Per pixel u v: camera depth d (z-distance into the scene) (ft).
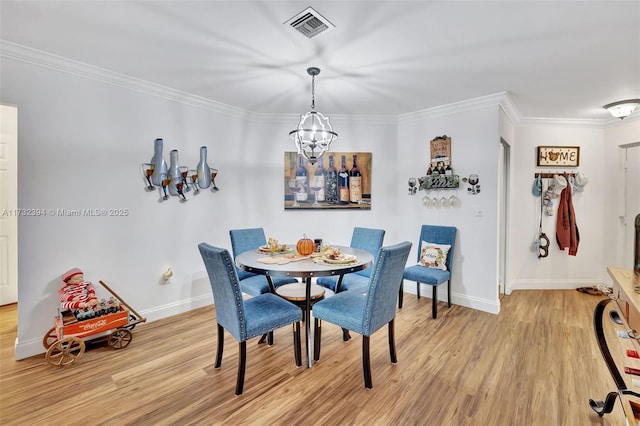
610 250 13.61
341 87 10.10
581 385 6.65
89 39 7.20
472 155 11.37
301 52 7.74
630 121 12.80
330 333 9.30
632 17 6.13
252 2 5.79
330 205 13.70
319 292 8.79
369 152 13.64
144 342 8.62
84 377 6.91
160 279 10.36
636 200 12.90
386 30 6.71
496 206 10.87
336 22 6.42
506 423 5.55
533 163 13.79
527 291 13.65
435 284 10.27
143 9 6.04
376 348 8.32
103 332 8.23
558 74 8.93
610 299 5.59
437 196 12.36
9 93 7.46
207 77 9.39
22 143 7.68
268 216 13.57
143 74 9.19
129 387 6.55
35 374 7.00
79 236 8.61
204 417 5.67
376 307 6.52
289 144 13.64
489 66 8.43
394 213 13.78
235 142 12.62
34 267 7.89
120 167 9.37
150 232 10.09
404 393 6.38
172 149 10.61
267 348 8.31
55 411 5.81
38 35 7.02
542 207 13.85
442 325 9.82
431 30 6.70
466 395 6.32
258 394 6.33
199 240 11.46
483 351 8.14
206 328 9.59
